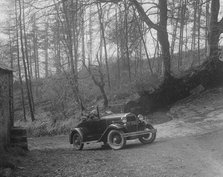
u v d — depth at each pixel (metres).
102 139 14.95
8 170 9.15
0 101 11.80
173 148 13.13
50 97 38.03
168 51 27.00
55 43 37.66
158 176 8.74
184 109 23.66
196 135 16.27
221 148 12.10
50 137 27.05
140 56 31.38
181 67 35.72
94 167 10.27
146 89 28.28
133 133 14.33
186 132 17.69
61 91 34.56
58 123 29.95
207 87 26.92
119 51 25.41
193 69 28.61
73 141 16.09
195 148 12.66
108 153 13.25
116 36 23.67
